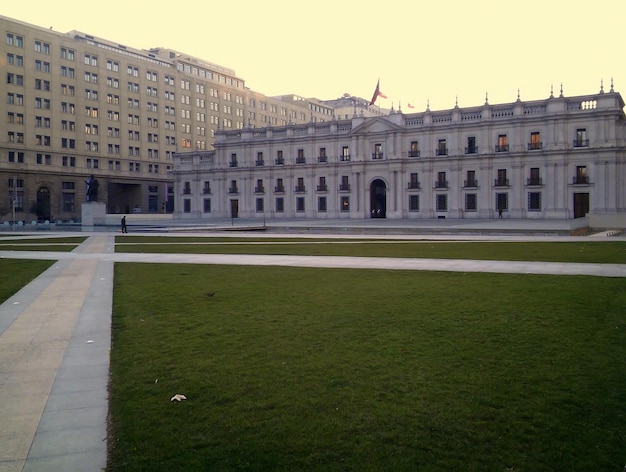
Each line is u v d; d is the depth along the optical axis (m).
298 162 88.38
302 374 7.70
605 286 15.09
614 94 65.12
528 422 6.06
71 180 95.69
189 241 36.81
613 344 9.04
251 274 18.22
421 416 6.23
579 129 67.69
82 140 97.50
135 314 11.85
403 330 10.13
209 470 5.09
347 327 10.42
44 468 5.13
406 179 79.69
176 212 99.88
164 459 5.30
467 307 12.20
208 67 128.38
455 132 75.50
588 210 67.62
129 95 105.88
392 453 5.39
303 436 5.76
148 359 8.49
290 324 10.73
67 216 95.12
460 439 5.67
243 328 10.44
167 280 16.95
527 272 18.33
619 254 25.09
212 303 13.01
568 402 6.61
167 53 125.19
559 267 19.75
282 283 16.09
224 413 6.36
